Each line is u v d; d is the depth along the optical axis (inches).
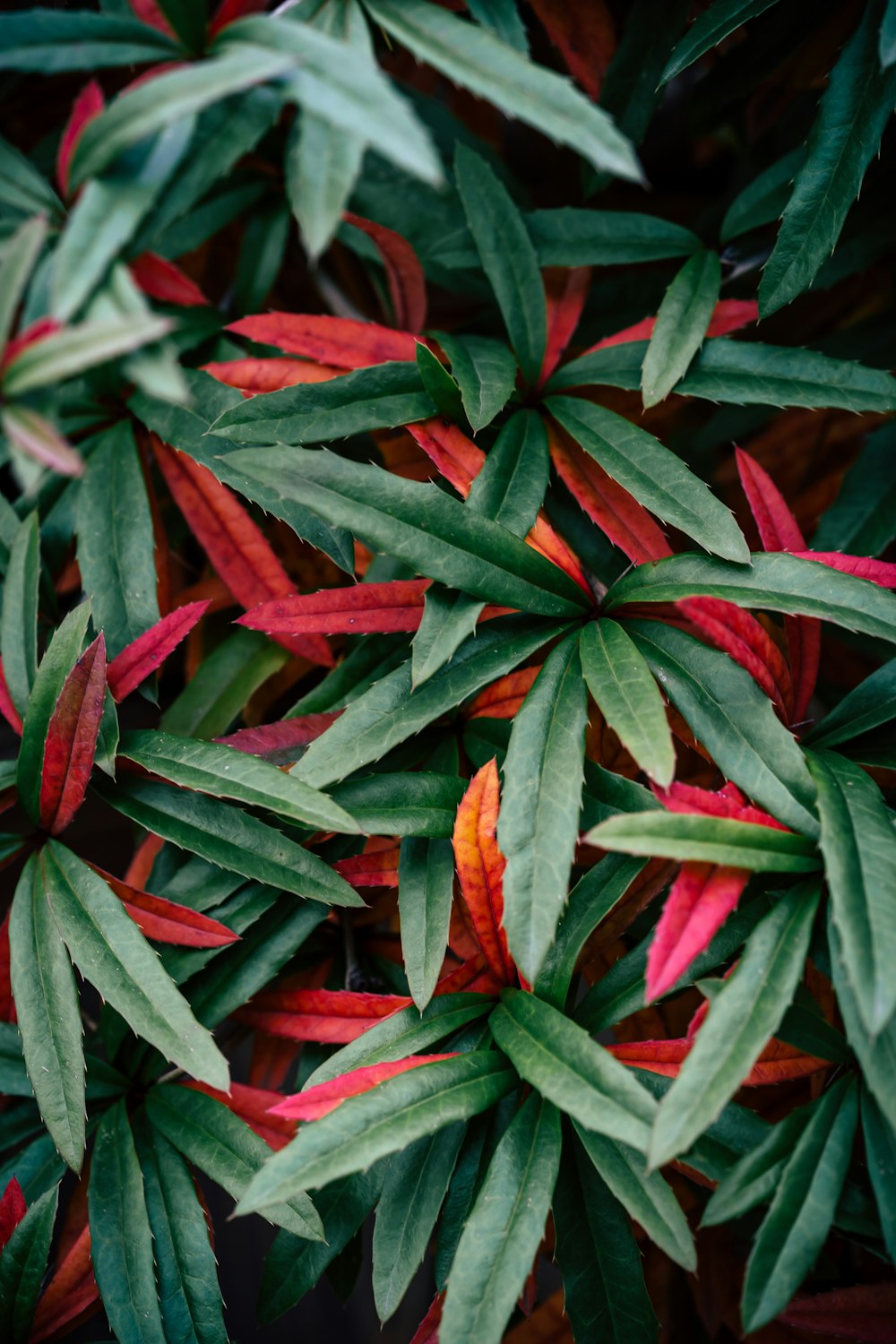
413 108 17.7
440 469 15.6
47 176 17.4
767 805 14.4
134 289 13.0
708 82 18.1
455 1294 13.8
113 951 14.9
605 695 14.5
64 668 15.0
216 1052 14.5
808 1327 15.2
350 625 15.4
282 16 14.4
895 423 17.8
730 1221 17.1
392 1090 14.2
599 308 18.7
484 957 15.1
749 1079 14.8
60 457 12.8
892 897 13.6
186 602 18.1
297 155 13.6
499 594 14.9
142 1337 14.8
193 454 16.0
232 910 15.6
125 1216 15.1
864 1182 14.9
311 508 14.5
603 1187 14.8
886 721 15.3
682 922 13.8
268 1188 13.6
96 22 13.7
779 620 16.8
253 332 16.3
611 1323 14.4
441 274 18.0
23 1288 15.1
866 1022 13.1
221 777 15.0
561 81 13.5
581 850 16.0
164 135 13.4
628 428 15.9
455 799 15.3
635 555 15.8
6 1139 16.0
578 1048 14.2
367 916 16.8
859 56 15.9
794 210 15.9
